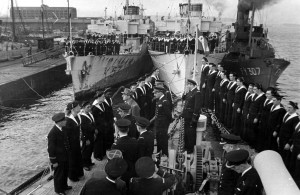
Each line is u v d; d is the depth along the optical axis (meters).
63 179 6.18
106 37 25.77
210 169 6.24
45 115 20.25
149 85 11.09
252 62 20.62
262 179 2.07
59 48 39.25
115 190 3.65
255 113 9.05
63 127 6.09
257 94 9.08
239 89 9.99
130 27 27.28
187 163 6.26
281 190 1.83
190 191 6.03
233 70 21.14
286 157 7.60
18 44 43.41
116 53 23.92
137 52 25.67
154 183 3.85
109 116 7.90
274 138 8.34
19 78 23.36
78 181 6.79
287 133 7.52
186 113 7.96
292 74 37.38
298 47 73.31
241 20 22.27
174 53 18.59
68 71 19.84
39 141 15.74
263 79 21.17
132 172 5.11
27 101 23.89
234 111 10.21
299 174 6.93
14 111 21.03
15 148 14.79
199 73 18.25
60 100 24.64
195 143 7.85
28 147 14.94
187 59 17.83
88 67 20.59
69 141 6.44
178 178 5.51
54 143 5.86
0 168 12.48
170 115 7.95
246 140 9.48
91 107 7.58
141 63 26.92
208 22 27.27
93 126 7.10
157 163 6.12
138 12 29.17
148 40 26.86
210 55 19.81
